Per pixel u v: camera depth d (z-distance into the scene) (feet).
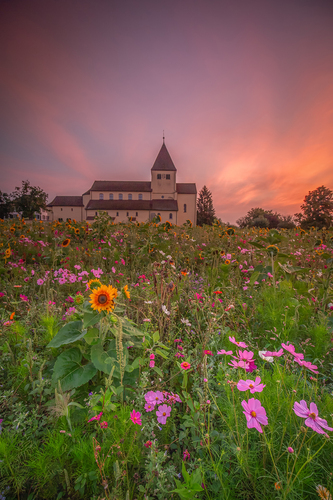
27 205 152.87
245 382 3.31
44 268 12.88
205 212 282.36
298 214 179.63
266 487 3.21
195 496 3.41
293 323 6.64
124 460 3.40
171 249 16.87
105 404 3.82
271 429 3.46
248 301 9.28
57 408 3.96
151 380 5.61
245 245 18.78
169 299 8.20
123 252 15.85
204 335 6.40
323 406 3.80
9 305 8.53
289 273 9.48
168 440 4.44
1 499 3.51
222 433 3.91
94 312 5.04
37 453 3.62
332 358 5.80
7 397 5.04
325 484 3.16
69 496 3.62
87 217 195.83
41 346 6.81
